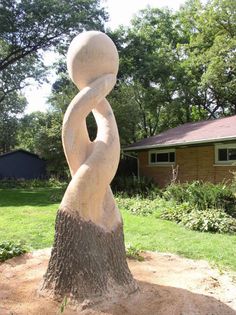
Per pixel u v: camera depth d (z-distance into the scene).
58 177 25.45
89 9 20.64
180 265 5.14
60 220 3.83
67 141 3.92
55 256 3.84
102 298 3.65
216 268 5.17
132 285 3.93
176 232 8.18
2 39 20.50
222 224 8.45
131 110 19.89
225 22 24.03
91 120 17.36
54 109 21.34
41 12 19.06
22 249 5.61
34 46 21.00
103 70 4.03
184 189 11.86
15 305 3.63
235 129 12.95
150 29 29.70
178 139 15.11
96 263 3.73
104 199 4.02
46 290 3.82
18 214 10.96
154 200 12.46
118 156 4.00
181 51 28.75
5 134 39.22
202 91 27.09
